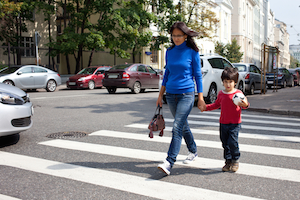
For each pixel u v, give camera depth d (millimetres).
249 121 8031
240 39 63906
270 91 19062
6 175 3846
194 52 3973
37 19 27922
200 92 4000
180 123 3914
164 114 9023
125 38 27203
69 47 23594
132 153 4844
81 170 4035
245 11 67625
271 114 9461
